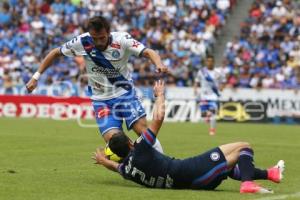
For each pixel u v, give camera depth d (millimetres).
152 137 23609
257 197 22906
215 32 95750
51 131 58406
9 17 98062
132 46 28234
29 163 33969
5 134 53812
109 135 29203
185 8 99125
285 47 90688
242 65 88125
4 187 24891
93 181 27234
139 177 24094
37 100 81375
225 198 22578
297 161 37344
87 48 28766
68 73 85625
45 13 98938
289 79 86562
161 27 95625
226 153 23641
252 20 95688
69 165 33250
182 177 23750
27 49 92500
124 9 98562
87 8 99125
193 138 53938
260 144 49250
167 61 89125
